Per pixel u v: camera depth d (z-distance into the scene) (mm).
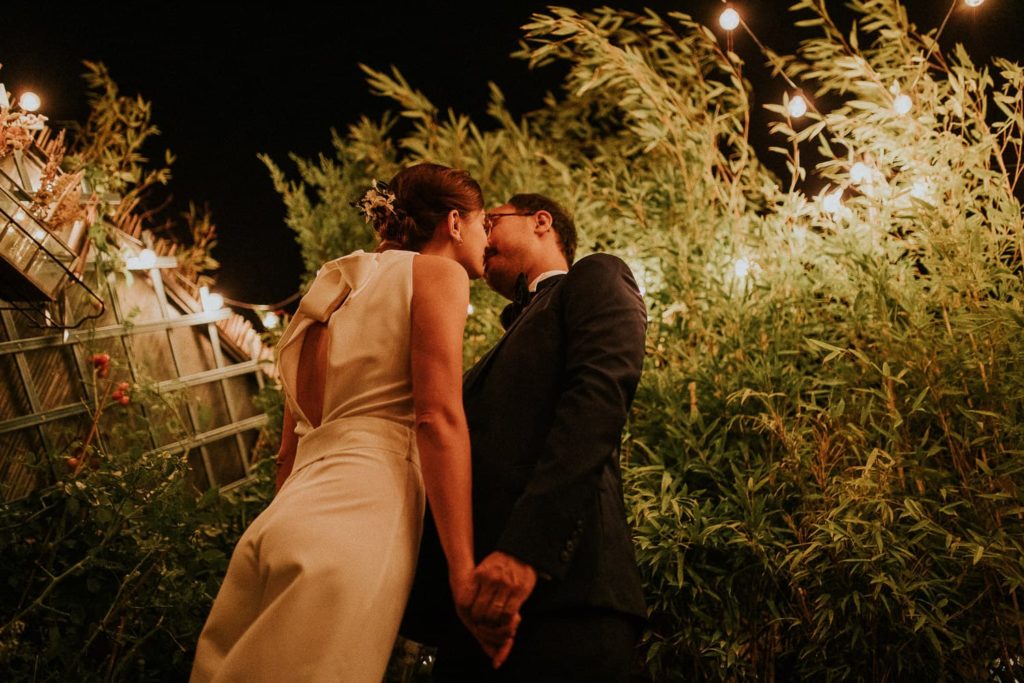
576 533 1245
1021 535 1947
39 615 2160
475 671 1372
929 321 2164
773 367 2258
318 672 1190
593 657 1300
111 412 2746
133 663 2230
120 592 2121
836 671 2051
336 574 1226
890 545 1946
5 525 2146
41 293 2373
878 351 2350
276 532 1270
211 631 1325
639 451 2381
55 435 2555
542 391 1416
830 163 2666
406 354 1382
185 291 3170
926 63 2613
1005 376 2031
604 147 3543
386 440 1353
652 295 2691
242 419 3289
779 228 2635
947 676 2029
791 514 2184
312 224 3461
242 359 3350
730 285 2545
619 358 1328
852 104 2613
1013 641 1971
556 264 1751
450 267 1404
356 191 3453
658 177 2848
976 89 2459
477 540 1354
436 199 1521
